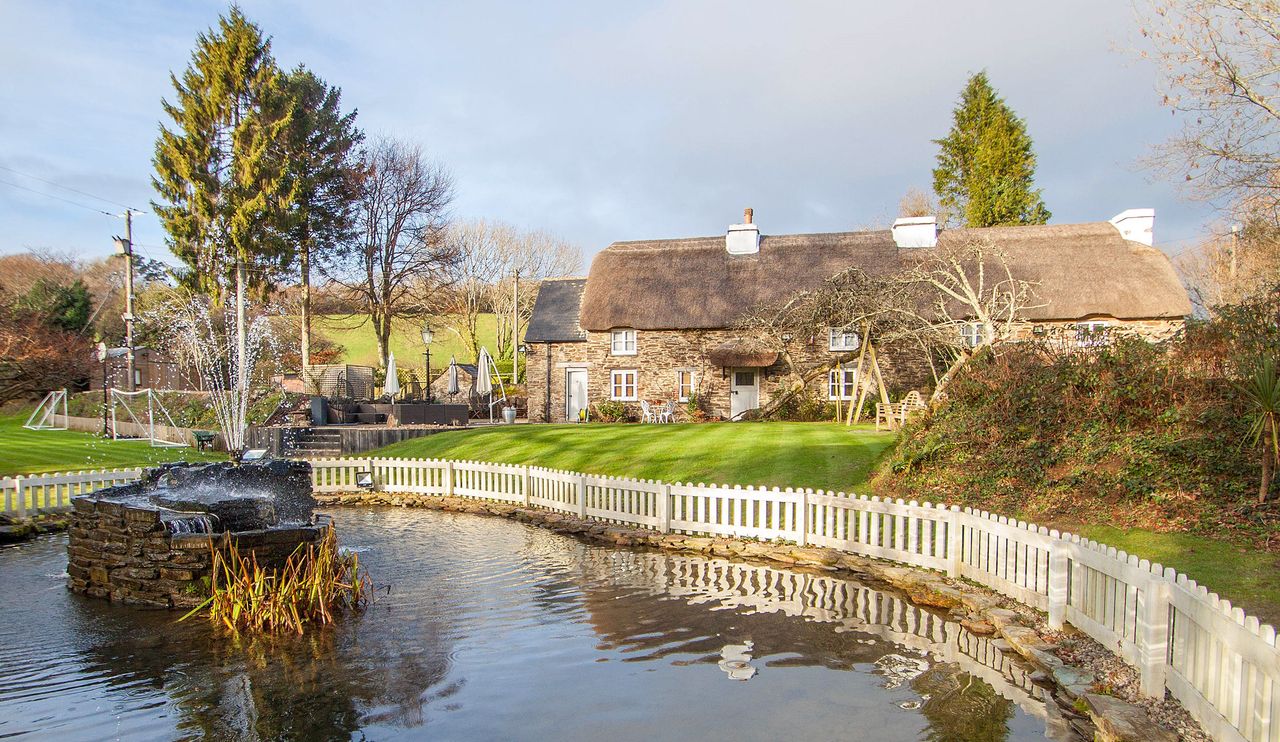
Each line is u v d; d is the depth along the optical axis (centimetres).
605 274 3456
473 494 1831
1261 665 479
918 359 3014
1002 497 1248
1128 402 1287
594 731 612
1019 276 2895
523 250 6241
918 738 600
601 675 733
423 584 1077
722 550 1277
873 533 1167
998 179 4472
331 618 896
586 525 1461
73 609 945
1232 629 518
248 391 3016
